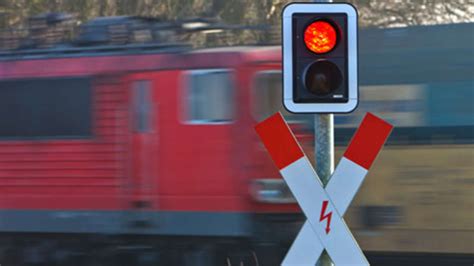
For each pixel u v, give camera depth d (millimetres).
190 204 42844
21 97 46031
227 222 42219
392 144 41094
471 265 40031
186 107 43156
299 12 23344
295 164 23625
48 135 45375
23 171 45844
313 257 23594
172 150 43344
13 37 47125
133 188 43812
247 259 42250
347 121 41594
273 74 42500
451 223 40156
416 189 40719
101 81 44656
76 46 45938
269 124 23719
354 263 23500
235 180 42188
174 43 43969
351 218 41531
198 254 42875
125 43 45156
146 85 43969
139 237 43969
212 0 81688
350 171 23484
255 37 49000
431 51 40750
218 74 42781
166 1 81688
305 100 23328
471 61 40094
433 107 40594
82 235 44812
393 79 41219
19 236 46250
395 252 40969
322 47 23203
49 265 45594
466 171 39969
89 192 44500
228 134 42469
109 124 44375
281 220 41906
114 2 82375
